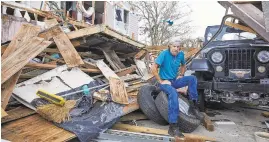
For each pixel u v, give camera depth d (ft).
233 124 13.15
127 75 19.62
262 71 13.62
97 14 46.29
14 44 12.06
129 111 12.31
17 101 11.14
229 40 15.25
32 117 10.03
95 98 12.20
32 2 29.43
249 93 13.83
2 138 7.98
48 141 8.11
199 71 14.76
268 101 13.71
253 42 14.26
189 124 11.08
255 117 14.99
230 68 14.47
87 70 15.38
